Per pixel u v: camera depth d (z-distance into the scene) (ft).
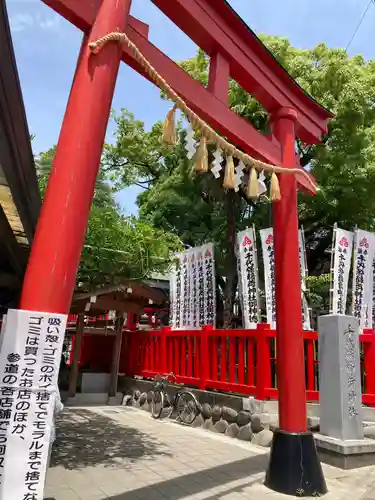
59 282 9.65
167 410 32.60
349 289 39.83
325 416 21.80
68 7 10.73
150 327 54.54
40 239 9.85
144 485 15.97
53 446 21.57
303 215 40.47
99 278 23.98
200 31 14.75
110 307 35.24
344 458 19.71
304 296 34.71
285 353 17.03
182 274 41.04
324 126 21.34
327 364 22.16
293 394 16.61
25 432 9.07
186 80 13.93
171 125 12.21
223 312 42.80
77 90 10.81
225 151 14.25
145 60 11.40
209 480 16.84
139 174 48.70
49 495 14.42
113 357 40.50
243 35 16.15
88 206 10.42
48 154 25.11
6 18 7.82
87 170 10.38
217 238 44.80
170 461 19.69
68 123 10.62
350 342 22.17
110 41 11.08
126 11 11.72
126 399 39.14
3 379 9.01
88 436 24.56
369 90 35.24
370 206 36.81
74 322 54.95
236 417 25.49
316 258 46.93
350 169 34.24
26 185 13.01
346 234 35.22
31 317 9.33
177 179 40.16
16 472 8.89
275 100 18.51
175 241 26.16
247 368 26.30
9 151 10.75
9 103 9.21
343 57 37.68
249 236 34.55
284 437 16.20
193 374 31.19
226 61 15.98
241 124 16.29
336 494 15.80
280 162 18.43
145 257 22.56
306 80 36.96
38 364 9.29
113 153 45.14
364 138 35.83
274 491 15.62
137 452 21.18
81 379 40.81
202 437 25.44
